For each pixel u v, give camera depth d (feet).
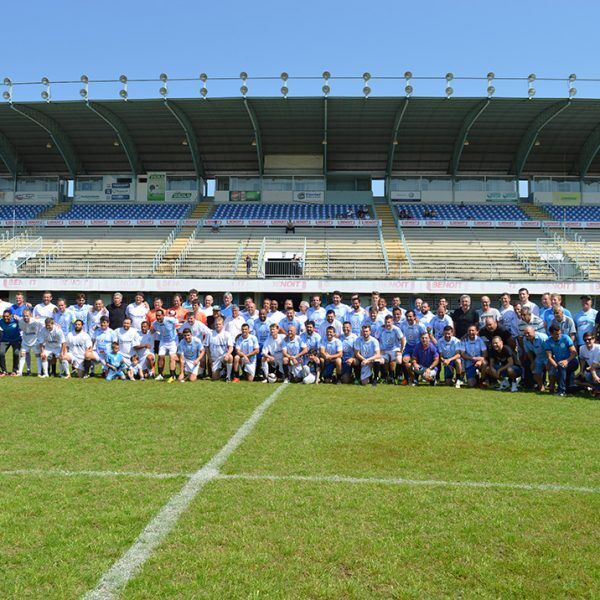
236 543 11.27
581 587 9.69
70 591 9.43
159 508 13.11
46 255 102.27
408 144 114.73
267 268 95.35
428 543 11.35
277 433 20.95
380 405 27.63
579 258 98.37
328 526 12.14
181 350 37.68
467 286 90.58
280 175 120.88
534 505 13.51
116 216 117.70
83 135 113.39
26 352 40.32
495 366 35.42
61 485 14.74
